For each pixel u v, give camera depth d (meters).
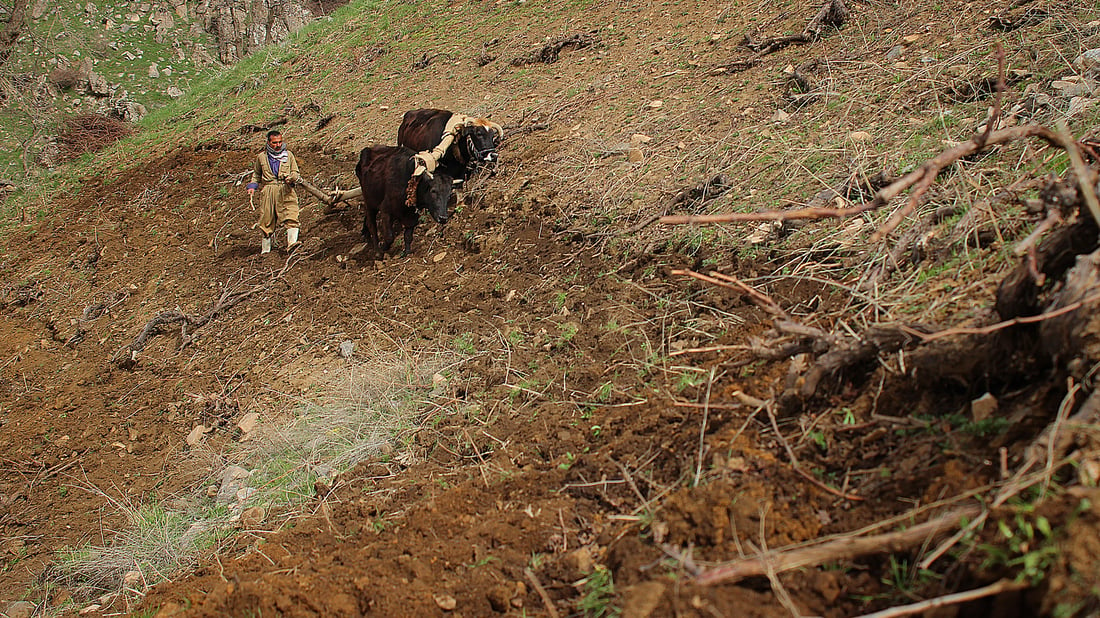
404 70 14.76
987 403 3.16
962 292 4.15
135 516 6.00
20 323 11.07
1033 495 2.56
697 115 8.89
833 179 6.45
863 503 3.20
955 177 5.44
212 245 11.05
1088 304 2.87
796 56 9.37
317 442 5.95
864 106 7.54
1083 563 2.18
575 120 9.99
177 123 17.62
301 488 5.51
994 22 8.05
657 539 3.35
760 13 10.93
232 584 4.14
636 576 3.20
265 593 3.93
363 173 8.80
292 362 7.52
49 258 12.82
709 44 10.79
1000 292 3.25
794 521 3.15
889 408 3.57
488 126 8.90
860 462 3.42
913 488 3.10
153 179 14.45
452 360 6.47
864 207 2.96
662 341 5.52
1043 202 3.53
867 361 3.83
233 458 6.38
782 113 8.04
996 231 4.43
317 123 13.91
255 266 9.88
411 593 3.78
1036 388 3.13
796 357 4.12
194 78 23.56
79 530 6.25
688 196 7.15
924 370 3.50
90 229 13.26
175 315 9.24
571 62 12.17
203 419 7.23
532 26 14.24
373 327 7.47
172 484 6.48
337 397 6.44
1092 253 3.04
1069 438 2.59
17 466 7.41
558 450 4.83
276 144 9.58
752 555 3.01
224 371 7.89
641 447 4.35
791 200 6.46
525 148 9.70
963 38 8.10
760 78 9.20
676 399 4.62
